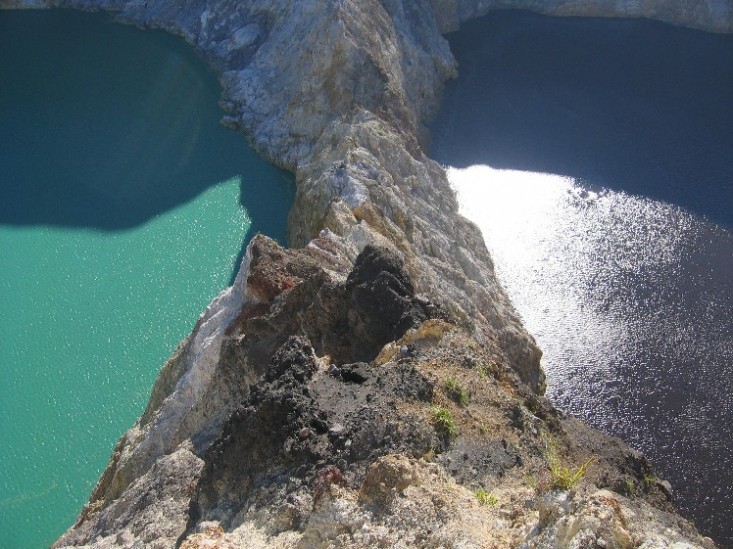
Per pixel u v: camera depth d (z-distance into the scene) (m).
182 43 68.44
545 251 49.97
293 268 31.80
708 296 47.03
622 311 46.12
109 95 62.47
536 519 15.33
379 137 48.88
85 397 40.31
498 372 23.62
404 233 42.38
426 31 66.81
